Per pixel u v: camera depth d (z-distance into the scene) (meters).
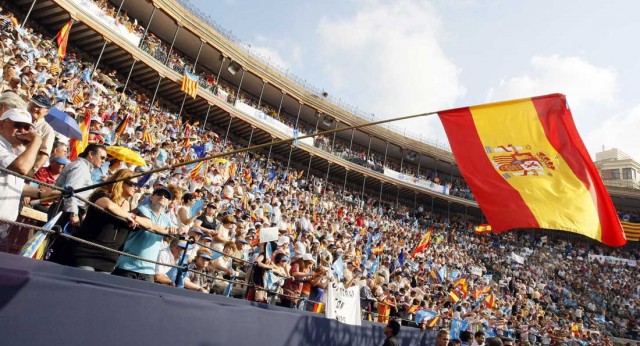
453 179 48.38
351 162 38.41
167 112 27.23
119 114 17.50
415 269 24.02
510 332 18.09
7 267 3.05
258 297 7.53
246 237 10.52
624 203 47.34
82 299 3.33
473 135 6.48
